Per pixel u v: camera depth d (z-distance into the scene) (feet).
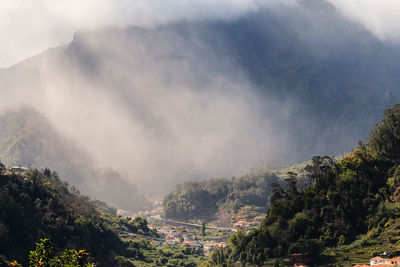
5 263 525.75
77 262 207.92
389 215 613.93
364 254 572.51
